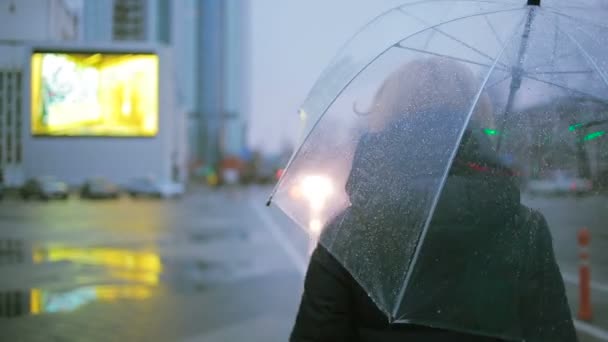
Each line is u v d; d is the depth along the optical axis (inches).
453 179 65.8
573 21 76.9
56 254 492.7
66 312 287.0
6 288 345.1
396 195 67.4
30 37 1002.7
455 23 77.7
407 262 64.1
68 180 1742.1
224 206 1306.6
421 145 68.6
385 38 80.1
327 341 68.7
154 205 1332.4
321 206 73.2
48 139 1651.1
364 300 68.4
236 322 269.4
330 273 69.1
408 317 63.1
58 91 1657.2
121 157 1850.4
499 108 72.1
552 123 72.7
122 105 1822.1
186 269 421.7
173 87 2306.8
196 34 6008.9
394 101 73.3
